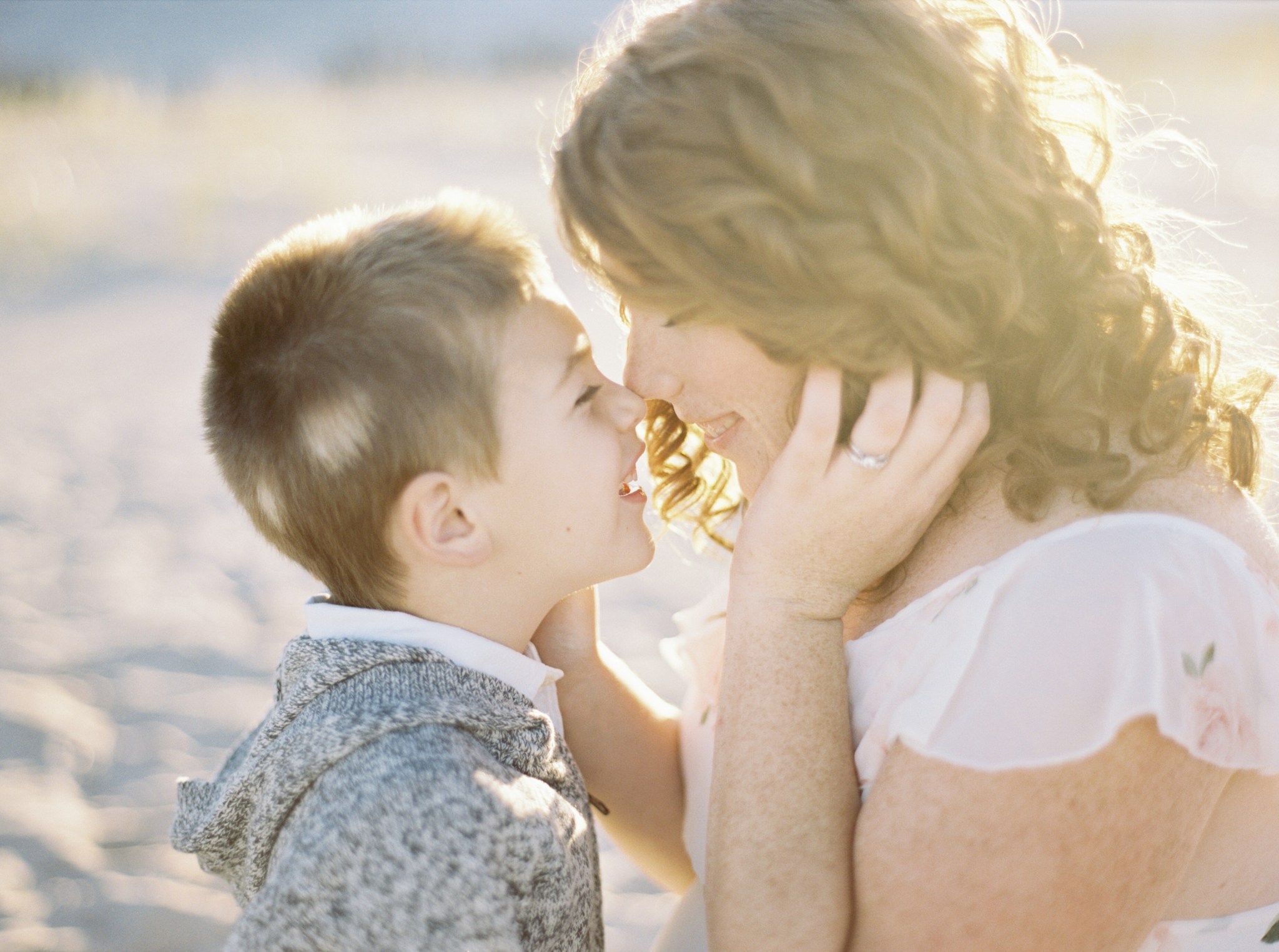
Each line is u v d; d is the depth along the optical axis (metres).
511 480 1.49
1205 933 1.28
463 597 1.54
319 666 1.44
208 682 3.87
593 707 1.76
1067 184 1.37
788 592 1.37
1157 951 1.27
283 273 1.51
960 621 1.27
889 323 1.29
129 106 21.16
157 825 3.16
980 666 1.22
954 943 1.20
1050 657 1.17
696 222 1.26
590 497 1.53
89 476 5.82
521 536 1.52
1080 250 1.33
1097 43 20.44
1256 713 1.19
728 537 1.84
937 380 1.30
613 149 1.29
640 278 1.33
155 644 4.11
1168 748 1.12
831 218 1.25
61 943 2.71
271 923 1.24
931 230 1.26
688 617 1.81
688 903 1.67
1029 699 1.17
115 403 6.88
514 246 1.54
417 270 1.46
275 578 4.71
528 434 1.49
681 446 1.82
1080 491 1.28
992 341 1.31
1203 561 1.20
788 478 1.35
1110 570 1.19
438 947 1.23
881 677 1.36
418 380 1.44
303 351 1.47
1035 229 1.31
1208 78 16.58
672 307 1.32
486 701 1.45
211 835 1.46
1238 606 1.21
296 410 1.47
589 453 1.52
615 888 2.98
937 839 1.20
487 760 1.37
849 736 1.36
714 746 1.43
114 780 3.35
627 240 1.31
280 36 38.53
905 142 1.26
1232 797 1.24
